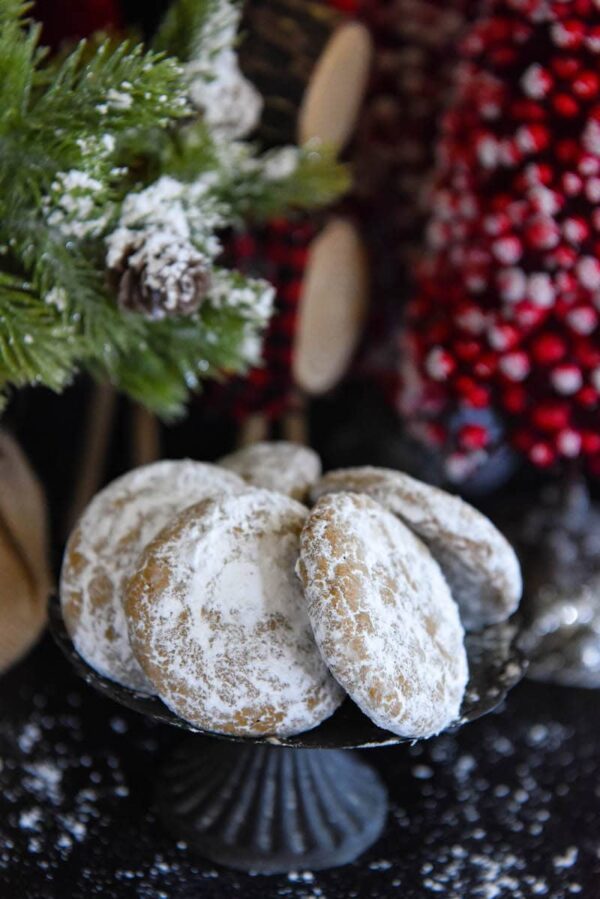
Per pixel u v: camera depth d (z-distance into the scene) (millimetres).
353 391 628
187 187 414
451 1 533
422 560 408
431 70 541
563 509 544
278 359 524
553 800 463
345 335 560
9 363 382
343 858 432
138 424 580
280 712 376
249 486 421
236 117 454
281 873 428
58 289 392
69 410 606
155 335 426
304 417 583
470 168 467
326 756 448
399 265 570
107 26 445
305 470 449
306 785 438
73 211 385
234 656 375
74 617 406
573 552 541
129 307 390
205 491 424
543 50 449
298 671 379
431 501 409
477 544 407
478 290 465
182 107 394
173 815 441
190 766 454
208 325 423
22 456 496
